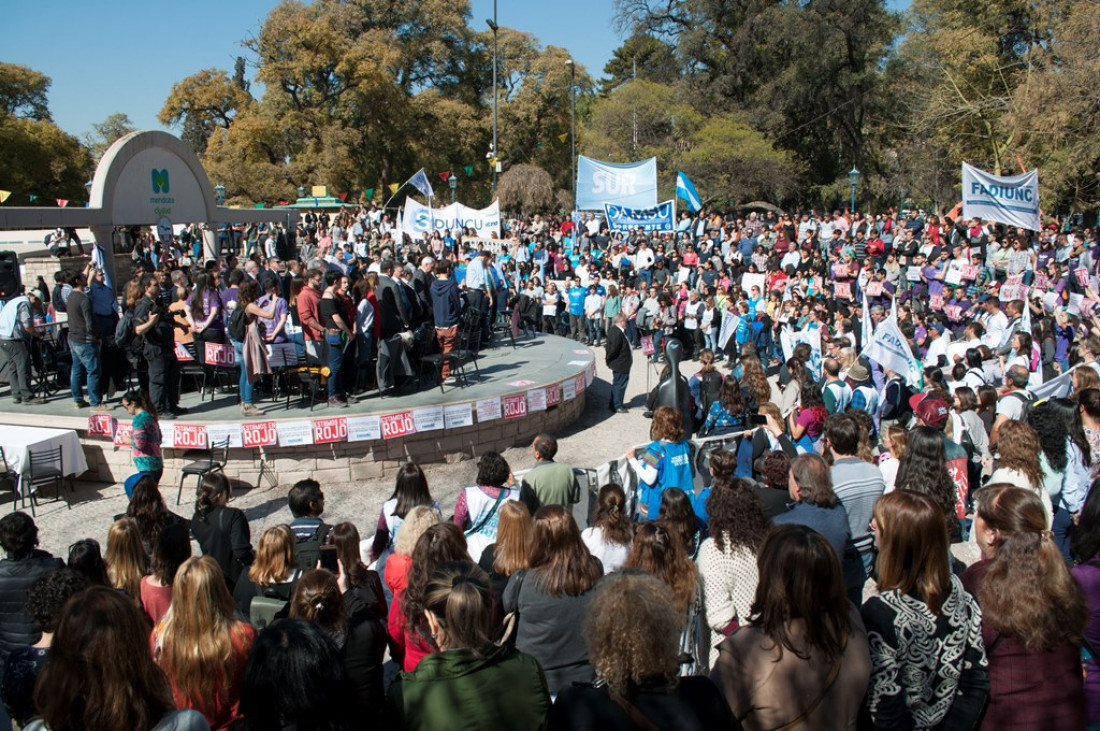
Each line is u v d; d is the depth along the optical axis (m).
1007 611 3.23
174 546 4.65
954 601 3.20
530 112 59.88
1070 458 6.04
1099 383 7.61
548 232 32.41
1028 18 31.17
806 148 45.12
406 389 12.23
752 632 3.02
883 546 3.27
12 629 4.54
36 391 12.16
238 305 10.69
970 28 31.47
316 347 11.10
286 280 13.32
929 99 34.06
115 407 11.02
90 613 2.76
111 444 10.56
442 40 59.88
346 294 11.34
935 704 3.17
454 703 3.06
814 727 2.88
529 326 20.53
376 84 51.12
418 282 12.84
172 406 10.63
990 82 31.45
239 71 57.62
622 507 5.14
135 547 4.98
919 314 17.78
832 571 2.90
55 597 3.78
